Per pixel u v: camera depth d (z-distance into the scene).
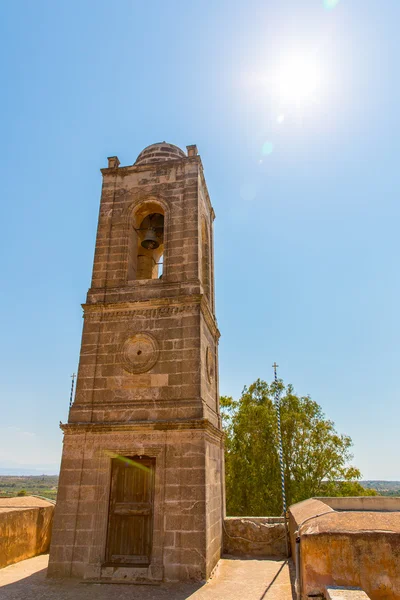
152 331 15.16
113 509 13.38
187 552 12.23
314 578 8.18
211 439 14.64
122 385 14.62
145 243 18.08
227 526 16.45
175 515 12.60
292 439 33.59
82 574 12.49
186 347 14.69
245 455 33.72
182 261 16.25
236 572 13.23
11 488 168.88
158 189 17.66
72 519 13.12
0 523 14.31
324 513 10.01
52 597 10.80
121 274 16.55
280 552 15.76
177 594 10.95
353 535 8.28
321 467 33.78
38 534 16.73
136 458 13.91
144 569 12.20
